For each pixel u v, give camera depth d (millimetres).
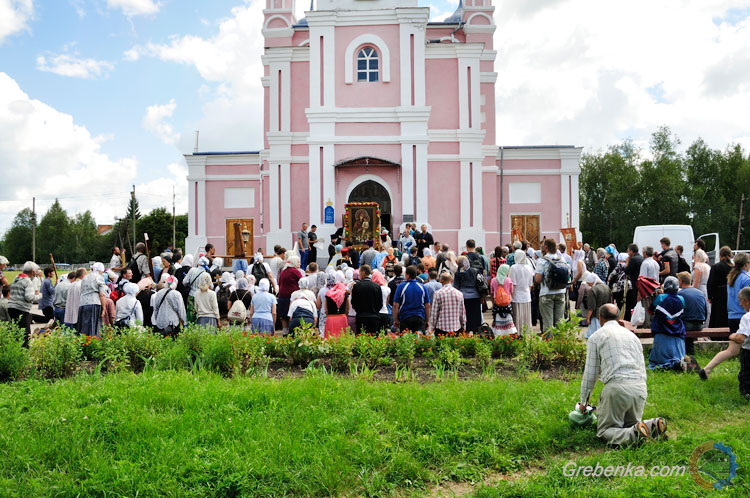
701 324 10938
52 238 103750
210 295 11625
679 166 56875
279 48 28703
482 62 33000
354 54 26422
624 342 6867
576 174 32281
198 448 6254
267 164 30844
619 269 14727
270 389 7949
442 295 11453
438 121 27953
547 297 12711
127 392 7820
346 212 24406
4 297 11555
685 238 20188
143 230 79875
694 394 8398
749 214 54531
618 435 6609
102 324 11586
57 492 5586
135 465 5934
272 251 27594
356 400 7664
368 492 5742
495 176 31094
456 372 9375
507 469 6242
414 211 25953
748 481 5648
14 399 7672
